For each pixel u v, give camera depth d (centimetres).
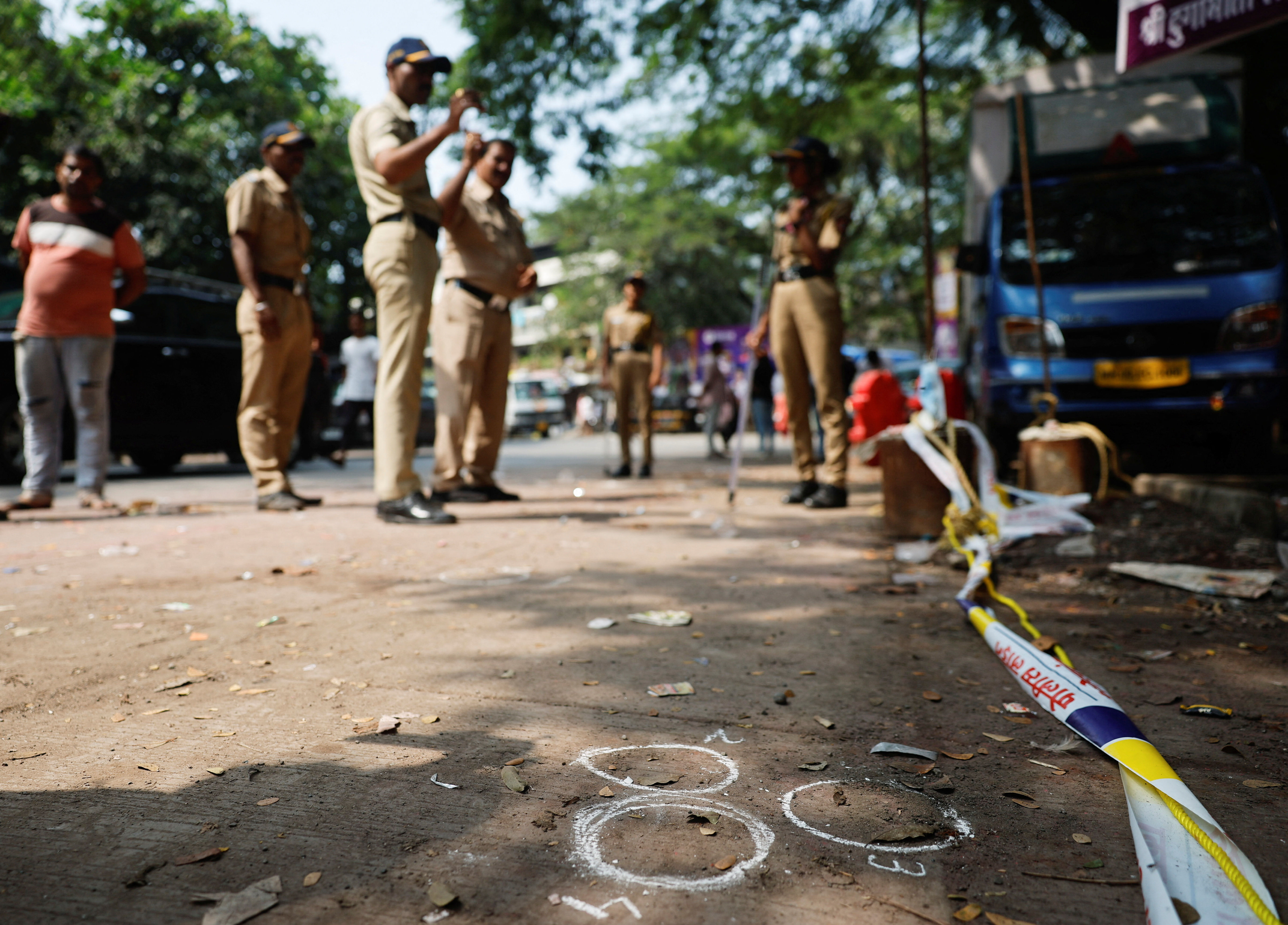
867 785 171
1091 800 164
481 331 607
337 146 2358
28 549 432
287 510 586
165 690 223
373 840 148
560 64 1125
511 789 167
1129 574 356
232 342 998
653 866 141
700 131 1446
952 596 333
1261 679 234
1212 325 646
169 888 133
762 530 500
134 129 1964
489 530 498
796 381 601
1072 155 730
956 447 450
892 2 1197
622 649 262
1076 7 898
